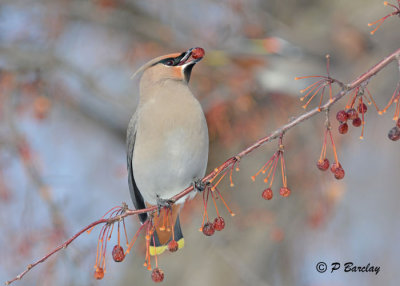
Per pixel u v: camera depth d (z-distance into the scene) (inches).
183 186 335.9
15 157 484.7
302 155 506.6
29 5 560.1
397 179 536.7
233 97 523.8
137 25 568.1
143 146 332.8
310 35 551.8
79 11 565.6
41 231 458.9
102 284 490.6
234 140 518.6
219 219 264.4
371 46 541.0
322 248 507.5
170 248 270.5
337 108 520.4
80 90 569.0
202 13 582.6
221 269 487.8
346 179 534.9
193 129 326.0
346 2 568.1
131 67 569.3
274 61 533.6
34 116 531.8
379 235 528.7
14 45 541.3
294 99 530.3
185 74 343.6
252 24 560.1
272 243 494.3
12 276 457.7
